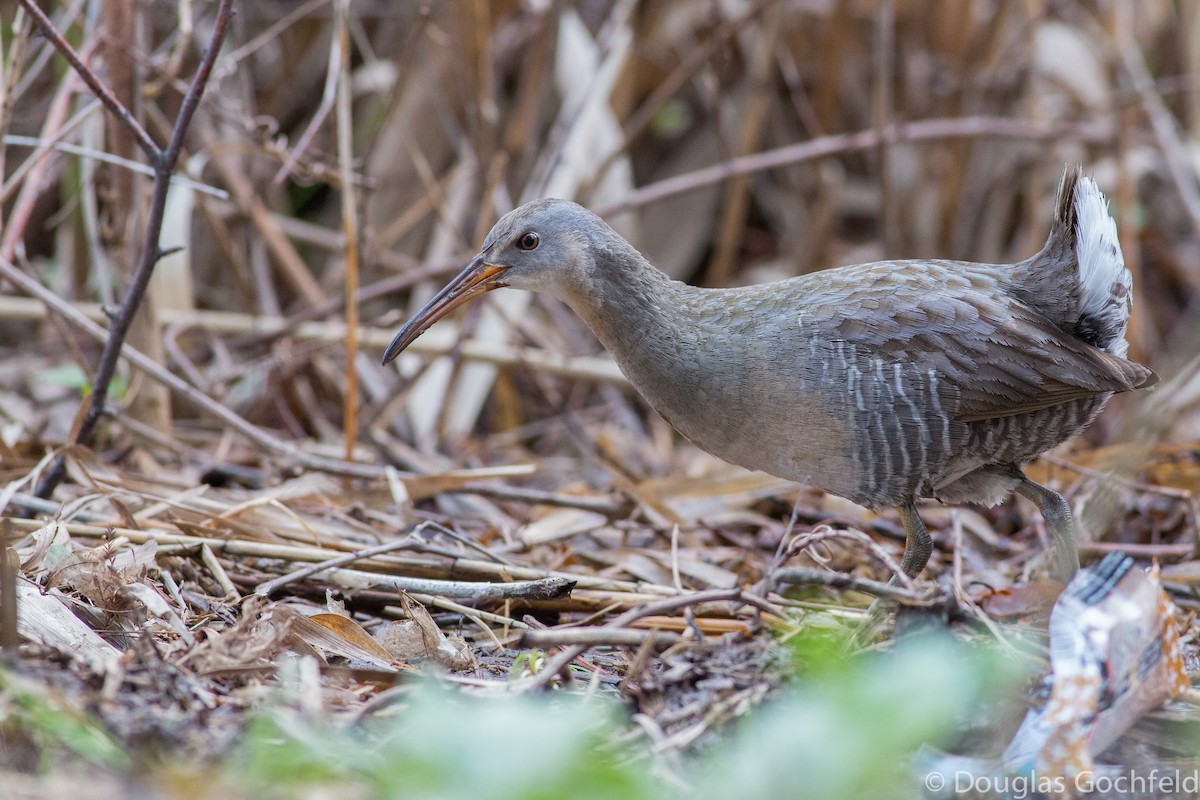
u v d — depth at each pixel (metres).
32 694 5.22
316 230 13.26
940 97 14.31
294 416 12.61
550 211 8.21
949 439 7.74
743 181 13.41
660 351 7.93
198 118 12.68
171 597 7.25
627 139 12.80
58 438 10.55
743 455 8.04
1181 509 9.59
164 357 10.55
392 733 5.52
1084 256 7.79
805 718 5.15
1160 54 15.21
